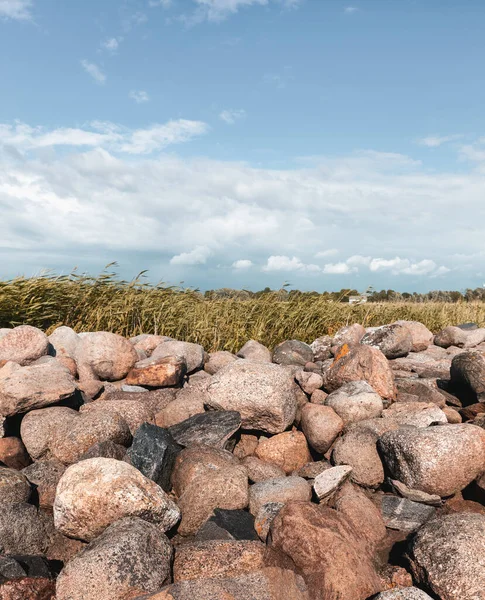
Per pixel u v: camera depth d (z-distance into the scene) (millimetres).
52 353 6559
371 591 3320
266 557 3537
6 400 5004
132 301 9539
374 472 4770
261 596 3123
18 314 8281
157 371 6273
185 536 4039
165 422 5621
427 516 4266
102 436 4762
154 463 4449
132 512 3623
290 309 11078
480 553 3338
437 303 15945
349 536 3594
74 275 9656
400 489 4520
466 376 6629
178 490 4508
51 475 4500
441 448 4457
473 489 4582
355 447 4883
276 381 5520
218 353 7992
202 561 3469
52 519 4062
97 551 3191
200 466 4555
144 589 3100
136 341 8102
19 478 4203
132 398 5906
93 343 6461
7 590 3043
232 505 4172
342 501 4234
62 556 3750
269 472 4941
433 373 7645
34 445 4820
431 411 5645
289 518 3623
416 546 3576
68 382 5445
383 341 8297
